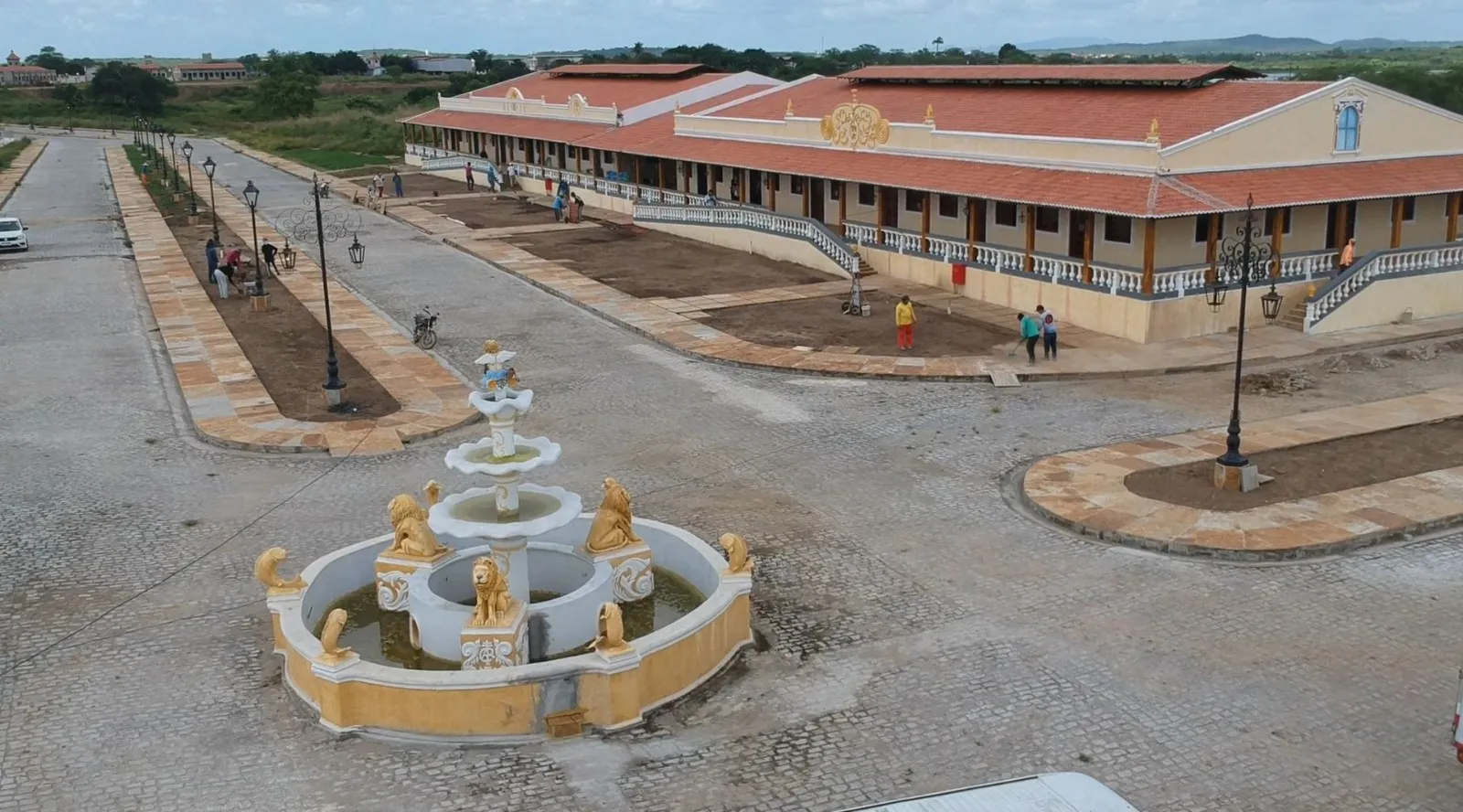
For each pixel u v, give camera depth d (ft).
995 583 60.18
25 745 46.14
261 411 93.76
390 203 236.02
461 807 41.78
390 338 120.98
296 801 42.32
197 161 356.38
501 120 277.85
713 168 193.67
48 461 82.53
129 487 77.05
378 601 57.88
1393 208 126.31
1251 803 41.27
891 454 81.71
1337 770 43.14
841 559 63.72
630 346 116.26
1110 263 116.88
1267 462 77.30
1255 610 56.44
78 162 376.48
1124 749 44.73
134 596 60.18
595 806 41.81
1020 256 125.80
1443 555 62.75
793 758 44.68
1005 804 31.83
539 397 98.02
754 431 87.71
